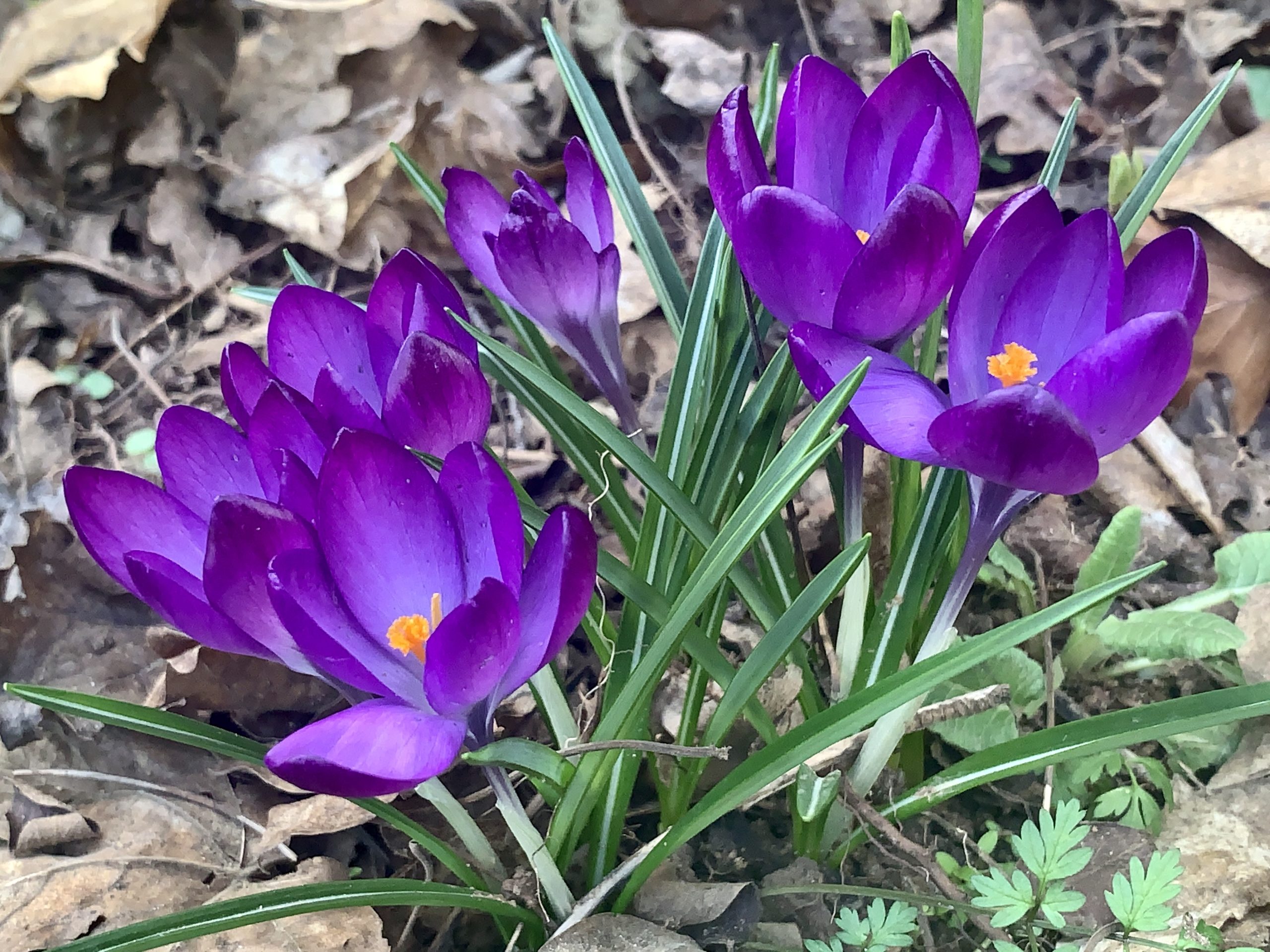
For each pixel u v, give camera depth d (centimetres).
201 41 63
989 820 39
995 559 43
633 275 58
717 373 35
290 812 39
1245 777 38
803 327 27
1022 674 40
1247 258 53
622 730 31
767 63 39
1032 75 67
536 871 31
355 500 25
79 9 61
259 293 42
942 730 39
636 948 33
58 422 53
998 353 28
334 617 25
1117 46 70
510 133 65
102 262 60
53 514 48
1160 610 40
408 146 63
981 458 25
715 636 35
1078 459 25
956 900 33
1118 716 30
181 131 63
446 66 66
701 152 65
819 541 46
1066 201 62
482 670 24
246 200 61
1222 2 68
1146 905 31
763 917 36
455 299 30
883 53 71
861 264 26
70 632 45
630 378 55
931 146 27
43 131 61
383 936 36
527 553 35
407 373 26
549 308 32
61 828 38
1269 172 53
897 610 34
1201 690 42
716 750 28
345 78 65
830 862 38
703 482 35
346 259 60
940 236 26
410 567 26
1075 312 27
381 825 39
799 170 29
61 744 41
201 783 40
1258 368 52
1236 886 36
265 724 42
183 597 25
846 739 33
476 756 25
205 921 28
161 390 56
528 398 38
